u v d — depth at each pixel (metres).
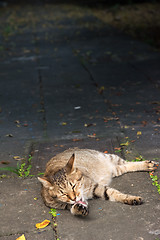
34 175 5.24
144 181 4.78
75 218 4.11
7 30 17.56
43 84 9.73
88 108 7.83
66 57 12.33
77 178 4.17
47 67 11.32
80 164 4.68
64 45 14.15
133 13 19.80
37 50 13.67
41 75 10.54
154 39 13.89
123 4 22.53
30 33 17.17
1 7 27.41
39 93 9.05
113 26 17.03
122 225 3.88
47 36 16.12
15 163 5.68
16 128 7.10
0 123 7.39
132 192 4.53
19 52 13.56
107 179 4.83
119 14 19.94
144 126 6.65
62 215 4.20
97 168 4.82
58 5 26.20
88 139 6.32
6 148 6.24
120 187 4.68
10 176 5.27
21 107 8.22
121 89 8.84
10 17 22.55
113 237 3.71
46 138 6.54
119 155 5.60
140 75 9.79
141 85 9.01
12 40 15.84
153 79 9.38
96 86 9.23
